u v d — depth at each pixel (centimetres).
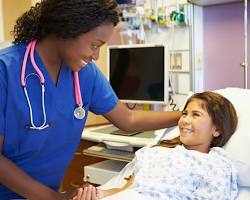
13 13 239
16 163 106
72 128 112
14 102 97
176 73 226
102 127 214
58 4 90
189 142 133
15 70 98
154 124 135
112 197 108
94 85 119
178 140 139
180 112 142
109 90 125
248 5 200
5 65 97
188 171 122
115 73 216
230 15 209
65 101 108
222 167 125
